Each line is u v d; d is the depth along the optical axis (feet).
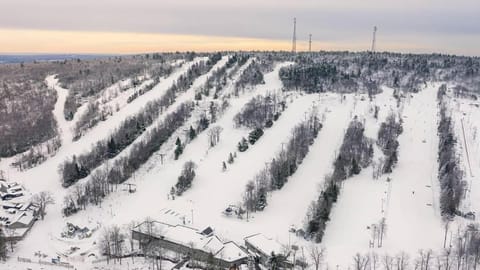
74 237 495.41
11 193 605.73
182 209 550.36
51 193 619.26
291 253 440.45
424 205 551.18
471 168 651.25
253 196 549.13
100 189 591.78
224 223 513.45
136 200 583.99
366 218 516.73
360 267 399.65
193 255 438.81
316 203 527.40
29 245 481.05
